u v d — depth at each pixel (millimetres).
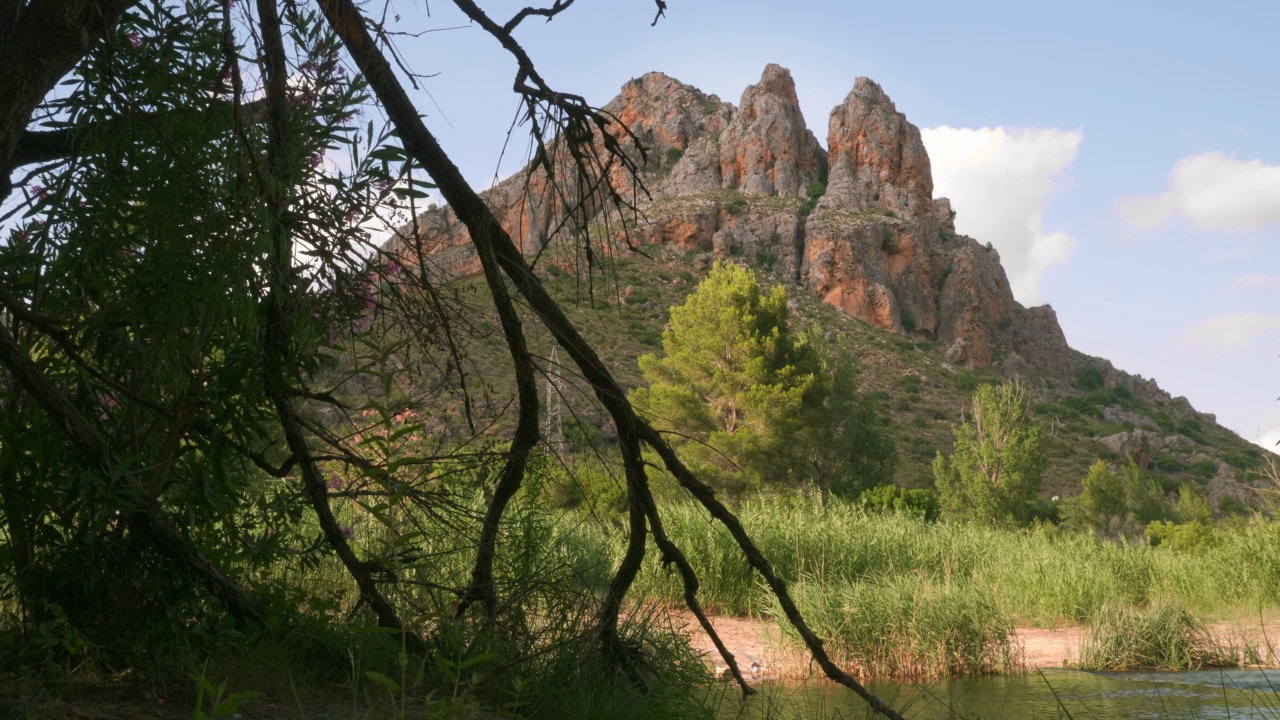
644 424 3814
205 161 2898
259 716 2744
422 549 3789
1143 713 5895
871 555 11984
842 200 117188
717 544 10609
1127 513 46844
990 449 45219
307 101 3207
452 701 2260
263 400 3266
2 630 3111
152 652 3047
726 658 4293
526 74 3285
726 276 35125
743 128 122500
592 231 3438
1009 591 11492
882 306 105875
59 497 3039
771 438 31516
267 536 3742
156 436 3271
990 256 130125
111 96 2867
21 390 3084
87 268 2904
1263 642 9172
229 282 2822
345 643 3348
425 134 3295
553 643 3721
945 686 6992
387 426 3197
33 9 2516
